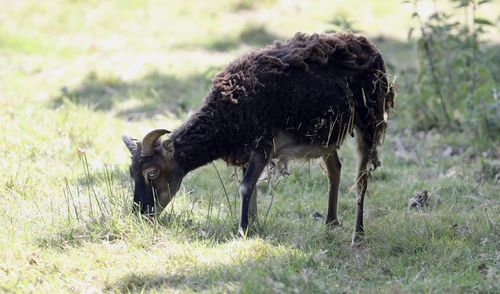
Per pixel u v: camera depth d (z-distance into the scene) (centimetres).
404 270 1934
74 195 2312
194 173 2673
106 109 3738
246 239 2014
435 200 2520
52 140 2805
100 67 4334
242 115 2103
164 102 3819
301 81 2114
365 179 2233
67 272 1830
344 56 2180
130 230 2012
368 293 1745
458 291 1778
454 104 3409
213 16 5238
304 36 2222
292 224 2219
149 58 4550
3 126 2875
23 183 2369
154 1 5400
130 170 2162
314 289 1725
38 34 4972
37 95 3838
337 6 5322
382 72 2231
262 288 1681
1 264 1834
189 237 2034
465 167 2903
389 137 3319
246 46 4794
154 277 1798
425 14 5244
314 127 2130
